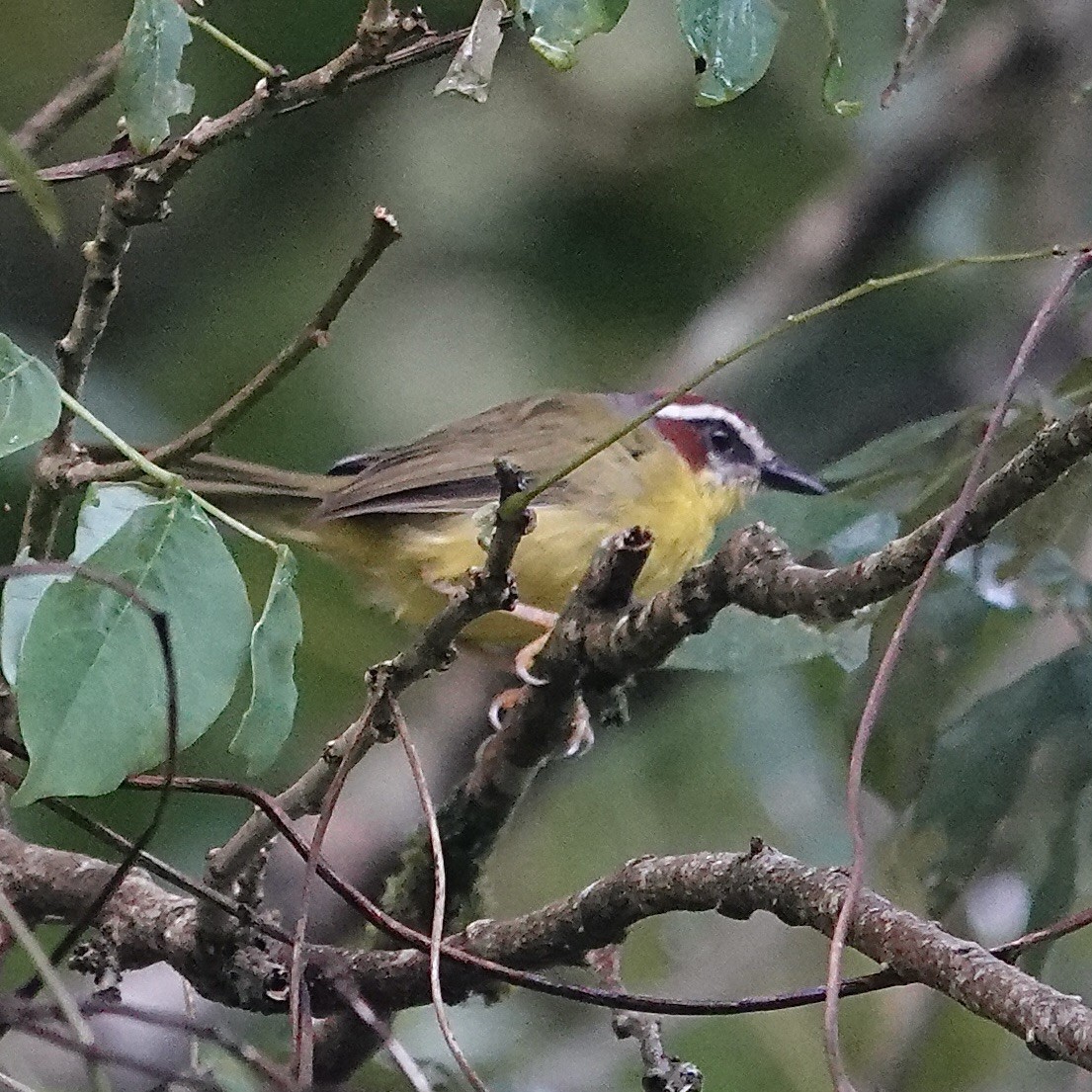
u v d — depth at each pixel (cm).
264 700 459
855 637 605
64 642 424
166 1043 521
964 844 604
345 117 966
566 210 973
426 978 506
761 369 951
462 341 955
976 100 897
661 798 846
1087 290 643
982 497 412
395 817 785
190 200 946
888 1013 821
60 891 533
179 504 441
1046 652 675
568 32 421
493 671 857
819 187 949
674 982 824
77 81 534
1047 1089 781
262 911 545
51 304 941
